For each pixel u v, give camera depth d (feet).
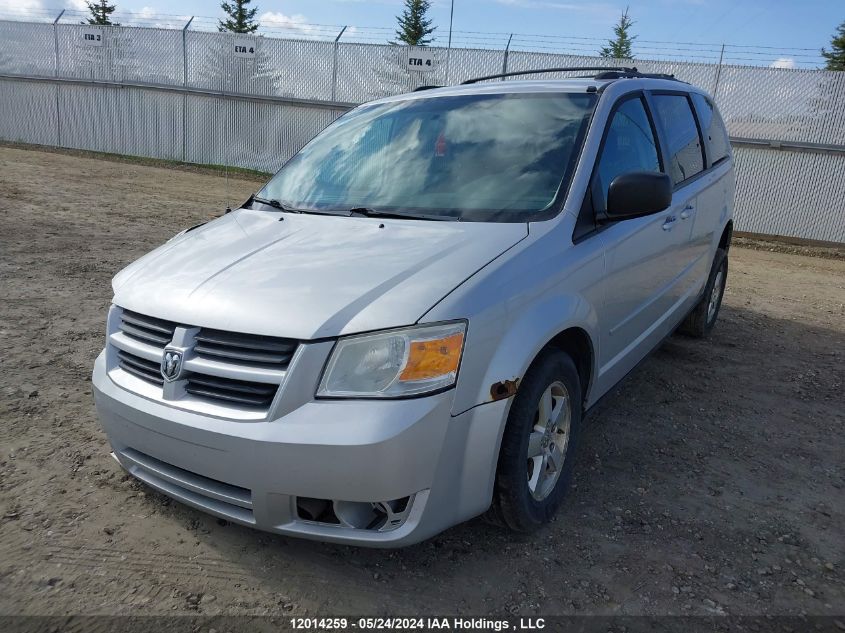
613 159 11.50
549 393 9.52
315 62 60.23
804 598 8.51
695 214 15.15
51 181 44.70
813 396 15.55
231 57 62.54
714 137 17.84
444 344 7.75
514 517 8.99
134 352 8.84
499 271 8.59
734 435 13.29
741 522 10.19
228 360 7.99
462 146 11.56
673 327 15.69
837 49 122.21
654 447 12.62
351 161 12.28
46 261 23.84
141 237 29.19
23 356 15.25
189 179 54.60
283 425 7.52
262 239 10.05
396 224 10.01
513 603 8.29
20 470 10.70
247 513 8.12
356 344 7.65
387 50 57.77
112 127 68.03
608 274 10.74
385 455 7.37
